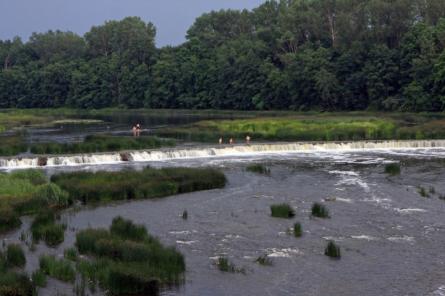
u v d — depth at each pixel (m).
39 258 42.72
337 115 179.00
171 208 61.81
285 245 47.94
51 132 155.25
